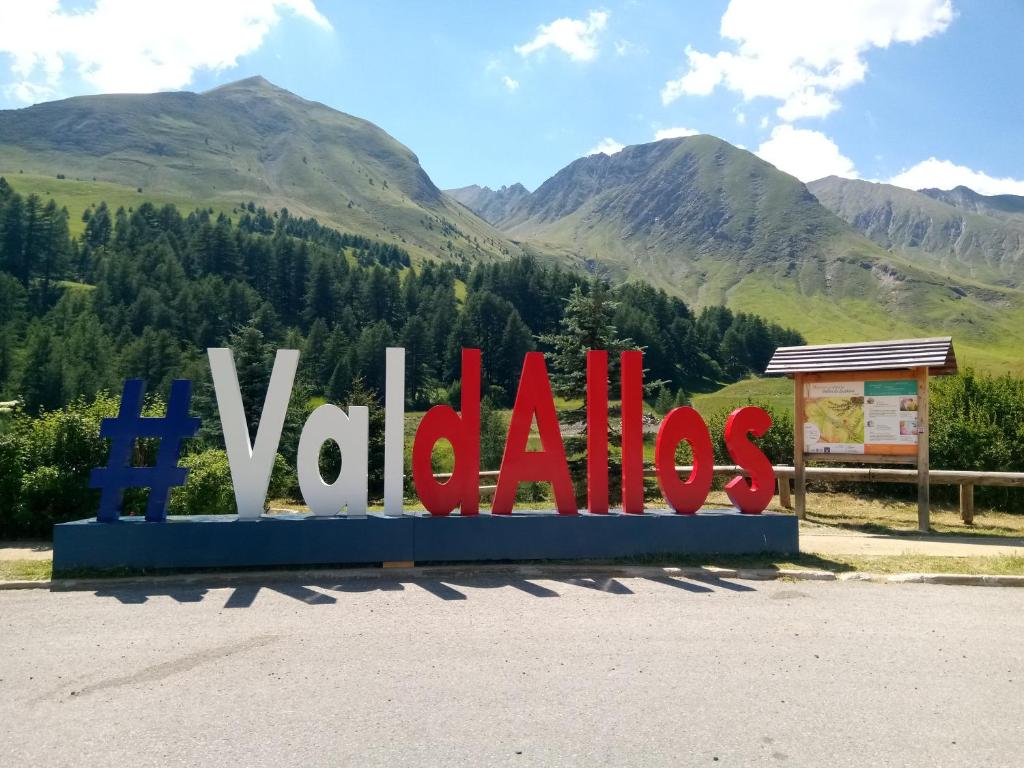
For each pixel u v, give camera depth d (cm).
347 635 644
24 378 7044
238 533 885
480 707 488
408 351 9262
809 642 634
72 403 1270
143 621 687
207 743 433
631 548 955
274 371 929
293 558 893
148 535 875
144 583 830
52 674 548
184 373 7475
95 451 1196
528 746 431
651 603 759
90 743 434
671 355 11331
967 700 509
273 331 10219
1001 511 1523
